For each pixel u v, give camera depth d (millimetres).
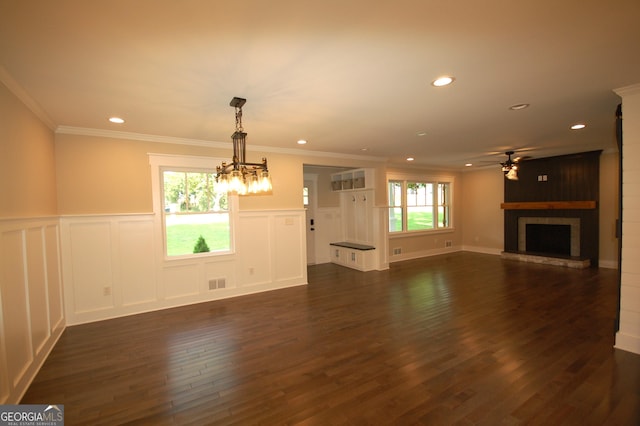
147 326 3658
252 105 3004
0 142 2191
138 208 4168
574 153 6469
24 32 1688
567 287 4957
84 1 1441
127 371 2648
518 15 1641
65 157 3721
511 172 6227
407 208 7977
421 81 2498
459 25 1730
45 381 2514
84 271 3805
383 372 2564
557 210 6875
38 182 3014
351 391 2312
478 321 3621
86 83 2402
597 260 6379
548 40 1904
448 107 3170
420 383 2396
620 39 1896
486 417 1999
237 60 2084
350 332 3389
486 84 2580
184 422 2012
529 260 7121
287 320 3787
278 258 5297
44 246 3023
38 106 2895
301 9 1551
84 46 1860
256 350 3002
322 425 1961
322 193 7703
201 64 2127
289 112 3258
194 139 4445
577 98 2947
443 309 4059
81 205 3812
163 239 4367
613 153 6148
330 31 1764
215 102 2879
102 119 3395
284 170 5387
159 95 2682
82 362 2816
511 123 3836
